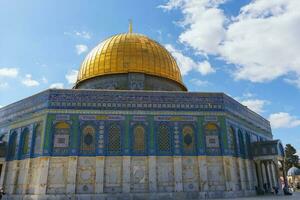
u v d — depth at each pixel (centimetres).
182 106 2344
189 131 2306
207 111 2359
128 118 2253
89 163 2120
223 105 2395
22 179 2205
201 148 2255
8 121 2548
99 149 2148
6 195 2256
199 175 2188
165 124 2283
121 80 2673
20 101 2492
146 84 2697
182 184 2152
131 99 2298
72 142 2142
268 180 2934
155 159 2173
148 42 2930
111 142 2191
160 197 2084
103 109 2248
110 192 2066
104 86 2695
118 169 2128
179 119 2309
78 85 2919
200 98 2391
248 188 2492
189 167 2216
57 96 2236
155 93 2339
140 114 2273
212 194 2142
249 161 2686
